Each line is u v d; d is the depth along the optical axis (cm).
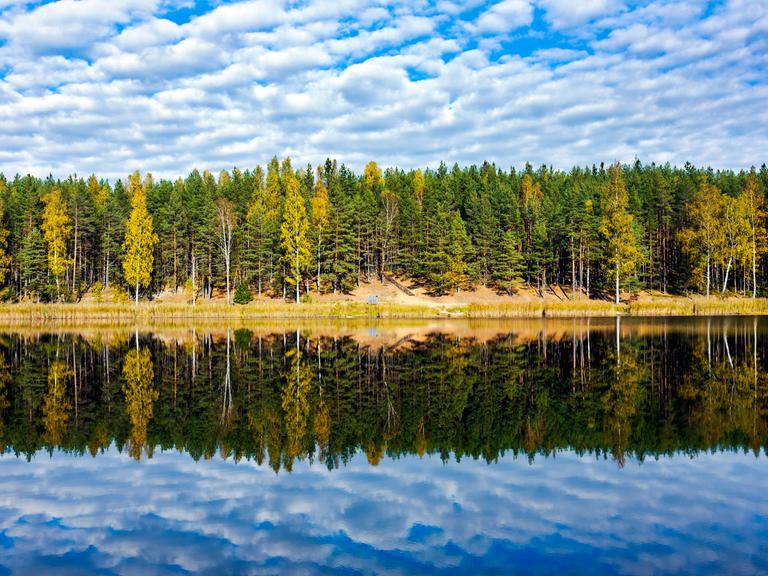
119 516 1073
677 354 3234
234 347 3853
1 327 5509
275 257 8075
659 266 8862
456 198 10194
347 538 963
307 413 1952
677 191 9269
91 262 8719
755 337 3988
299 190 10081
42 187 10750
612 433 1644
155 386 2475
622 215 7225
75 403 2133
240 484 1248
